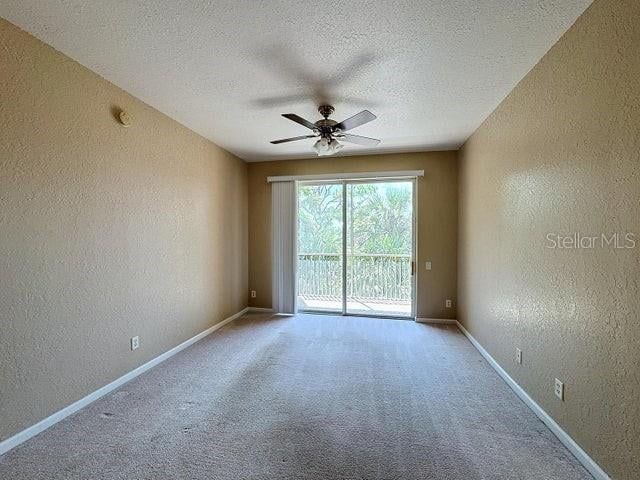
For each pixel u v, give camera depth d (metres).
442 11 1.62
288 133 3.53
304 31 1.78
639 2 1.30
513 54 2.00
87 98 2.19
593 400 1.57
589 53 1.59
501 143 2.67
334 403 2.23
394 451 1.73
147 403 2.22
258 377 2.64
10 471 1.58
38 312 1.89
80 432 1.89
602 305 1.52
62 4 1.57
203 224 3.68
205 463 1.64
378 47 1.93
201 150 3.62
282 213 4.68
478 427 1.95
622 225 1.40
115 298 2.46
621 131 1.40
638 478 1.32
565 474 1.58
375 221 4.56
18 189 1.78
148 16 1.66
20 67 1.77
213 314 3.90
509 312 2.51
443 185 4.19
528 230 2.22
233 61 2.09
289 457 1.68
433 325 4.12
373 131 3.44
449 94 2.55
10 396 1.75
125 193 2.55
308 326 4.09
